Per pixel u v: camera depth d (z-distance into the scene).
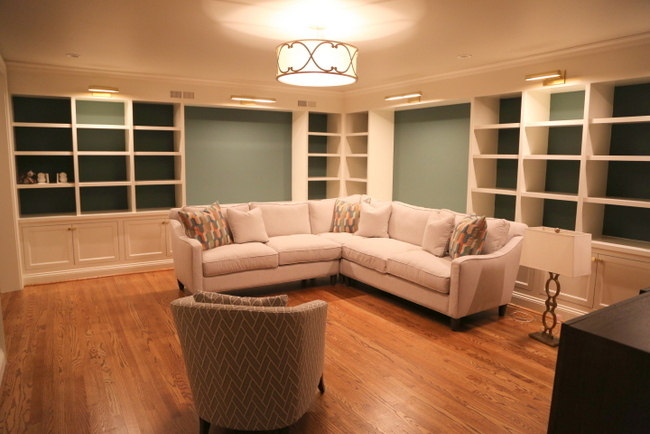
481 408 2.64
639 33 3.47
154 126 5.94
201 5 2.89
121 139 5.80
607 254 3.87
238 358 2.13
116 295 4.69
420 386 2.89
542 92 4.57
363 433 2.39
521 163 4.54
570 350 0.91
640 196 4.04
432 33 3.52
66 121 5.46
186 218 4.47
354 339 3.63
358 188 7.29
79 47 4.05
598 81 3.85
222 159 6.57
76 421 2.47
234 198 6.73
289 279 4.78
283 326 2.10
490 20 3.17
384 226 5.18
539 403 2.71
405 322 4.02
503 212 5.29
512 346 3.53
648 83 3.90
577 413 0.91
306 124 6.72
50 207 5.49
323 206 5.59
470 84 5.01
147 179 6.04
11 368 3.07
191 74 5.41
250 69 5.09
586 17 3.08
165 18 3.18
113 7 2.94
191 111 6.27
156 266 5.71
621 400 0.84
